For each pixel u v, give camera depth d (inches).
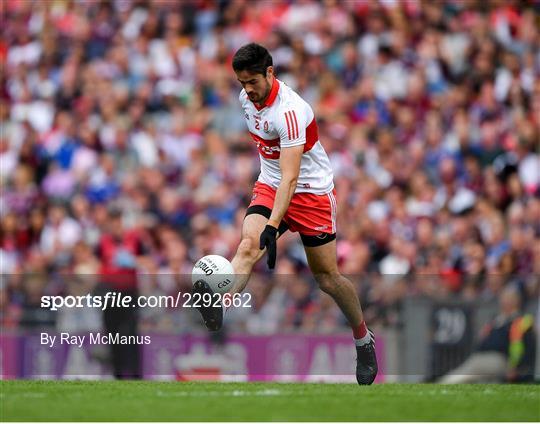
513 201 1852.9
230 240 1814.7
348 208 1820.9
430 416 737.6
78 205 1939.0
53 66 2386.8
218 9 2422.5
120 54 2341.3
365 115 2106.3
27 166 2111.2
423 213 1841.8
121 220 1836.9
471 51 2194.9
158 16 2422.5
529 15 2284.7
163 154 2116.1
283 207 882.1
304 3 2368.4
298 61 2196.1
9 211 2023.9
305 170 929.5
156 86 2268.7
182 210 1947.6
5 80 2389.3
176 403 788.0
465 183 1900.8
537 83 2121.1
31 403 784.3
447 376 1443.2
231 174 2003.0
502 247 1722.4
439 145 2014.0
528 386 951.6
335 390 890.7
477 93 2119.8
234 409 760.3
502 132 2005.4
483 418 732.7
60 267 1840.6
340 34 2290.8
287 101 896.3
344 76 2207.2
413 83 2140.7
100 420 717.3
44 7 2518.5
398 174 1940.2
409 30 2262.6
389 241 1761.8
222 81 2237.9
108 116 2192.4
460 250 1727.4
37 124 2284.7
